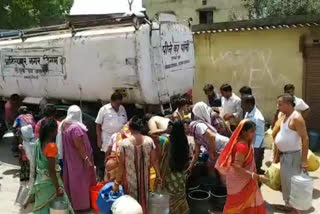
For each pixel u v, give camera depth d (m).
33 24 26.53
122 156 5.38
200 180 6.27
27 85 9.12
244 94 7.07
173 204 5.60
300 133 5.70
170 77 7.65
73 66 7.91
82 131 6.19
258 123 6.50
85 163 6.26
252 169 5.02
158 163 5.69
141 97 7.19
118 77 7.29
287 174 5.92
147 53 7.02
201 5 23.42
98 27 7.62
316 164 7.05
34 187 5.50
